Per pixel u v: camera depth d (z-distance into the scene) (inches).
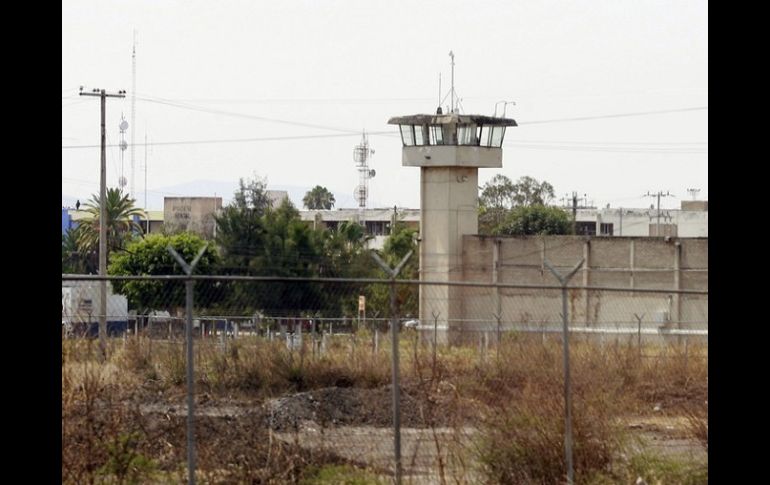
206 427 933.8
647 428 1240.8
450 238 4119.1
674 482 957.8
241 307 2363.4
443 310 3410.4
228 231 3737.7
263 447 902.4
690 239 3698.3
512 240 3988.7
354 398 1205.7
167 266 3331.7
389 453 1005.2
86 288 1047.0
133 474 832.3
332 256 3767.2
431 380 1126.4
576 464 942.4
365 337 1462.8
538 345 1301.7
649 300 3690.9
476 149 4128.9
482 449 940.0
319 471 892.6
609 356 1540.4
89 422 810.8
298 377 1219.9
